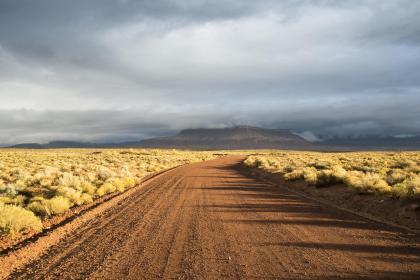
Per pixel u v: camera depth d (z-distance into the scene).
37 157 62.69
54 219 12.41
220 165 53.75
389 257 7.68
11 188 18.06
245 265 7.35
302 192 19.98
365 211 13.56
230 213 13.42
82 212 13.92
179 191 20.58
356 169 29.30
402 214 11.97
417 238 9.27
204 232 10.41
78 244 9.33
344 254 7.96
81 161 51.06
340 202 15.83
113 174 26.94
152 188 22.44
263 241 9.27
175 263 7.58
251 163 47.09
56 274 7.08
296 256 7.89
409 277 6.45
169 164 56.50
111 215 13.46
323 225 11.09
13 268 7.54
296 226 11.00
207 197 17.94
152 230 10.77
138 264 7.56
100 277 6.83
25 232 10.32
